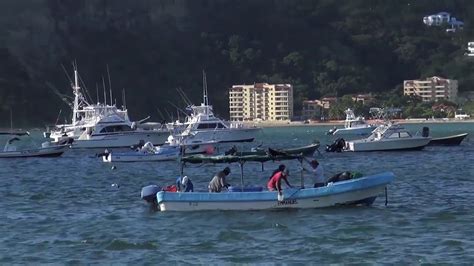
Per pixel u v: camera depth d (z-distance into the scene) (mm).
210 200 130875
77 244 113062
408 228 119062
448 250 104250
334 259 101062
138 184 195125
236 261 101062
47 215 140500
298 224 121938
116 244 111688
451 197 154750
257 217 127000
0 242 115875
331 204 131250
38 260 104250
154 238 115625
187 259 102625
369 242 109938
